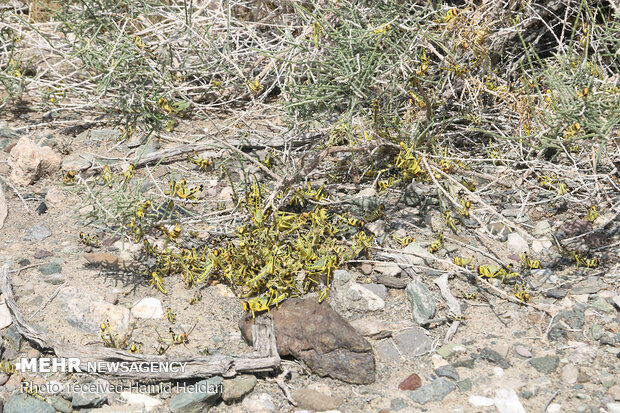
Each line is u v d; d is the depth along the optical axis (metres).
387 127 4.37
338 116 5.21
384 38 3.98
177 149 5.07
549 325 3.53
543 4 5.36
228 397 3.16
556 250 4.15
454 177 4.66
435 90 4.81
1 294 3.80
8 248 4.20
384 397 3.16
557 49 5.52
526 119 4.54
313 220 3.92
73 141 5.41
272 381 3.30
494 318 3.63
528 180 4.77
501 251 4.16
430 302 3.65
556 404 3.05
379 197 4.62
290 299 3.59
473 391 3.16
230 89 5.73
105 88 4.40
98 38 4.71
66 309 3.67
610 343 3.40
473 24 4.51
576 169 4.37
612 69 5.12
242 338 3.53
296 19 5.67
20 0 7.14
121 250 4.16
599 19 5.41
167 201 4.39
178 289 3.86
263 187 4.20
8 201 4.66
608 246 4.12
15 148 4.90
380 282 3.85
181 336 3.48
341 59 3.82
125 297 3.79
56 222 4.45
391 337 3.52
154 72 4.58
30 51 6.65
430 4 4.50
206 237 4.24
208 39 5.42
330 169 4.79
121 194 3.69
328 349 3.30
